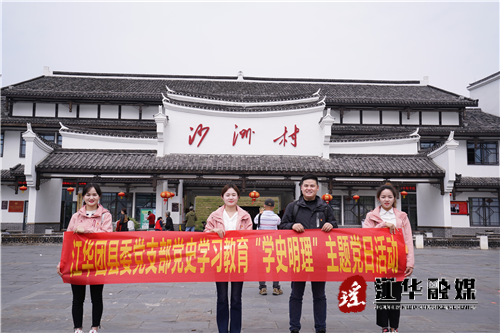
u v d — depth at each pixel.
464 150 24.30
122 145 19.94
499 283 8.66
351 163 19.39
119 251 4.84
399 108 25.31
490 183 22.64
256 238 4.97
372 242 4.93
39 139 18.02
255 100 22.69
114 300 6.64
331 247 4.89
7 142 23.36
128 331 4.77
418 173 18.58
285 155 20.11
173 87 27.69
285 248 4.90
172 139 19.86
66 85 26.28
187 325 5.06
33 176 17.69
